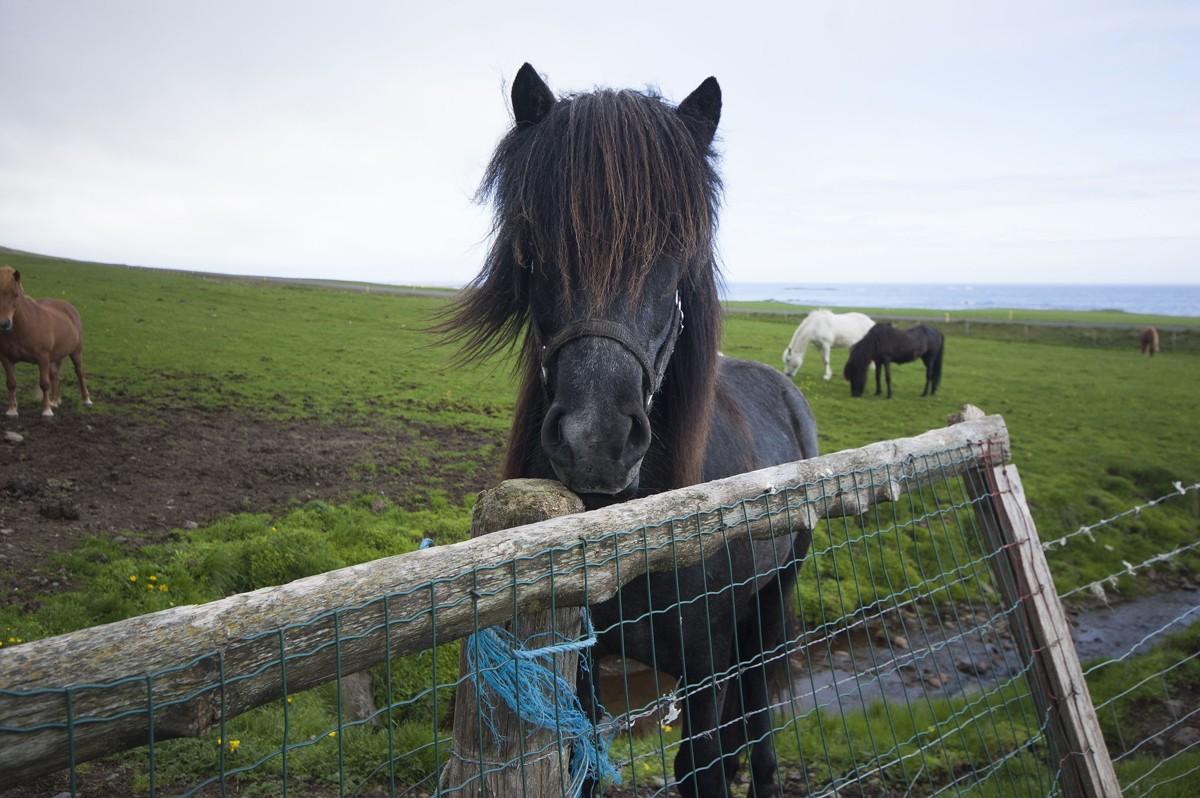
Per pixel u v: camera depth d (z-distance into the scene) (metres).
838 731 5.57
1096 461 14.98
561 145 2.14
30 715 0.89
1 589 5.66
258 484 9.31
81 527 7.12
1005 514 2.82
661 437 2.42
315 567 6.81
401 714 5.14
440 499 9.67
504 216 2.28
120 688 0.95
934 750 5.36
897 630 8.05
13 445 9.53
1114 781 2.81
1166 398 22.91
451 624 1.28
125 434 10.74
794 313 53.03
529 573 1.38
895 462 2.43
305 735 4.39
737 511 1.87
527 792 1.51
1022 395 22.47
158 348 18.00
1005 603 2.90
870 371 26.30
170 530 7.33
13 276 10.24
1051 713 2.82
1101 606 9.43
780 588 3.37
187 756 3.92
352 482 9.95
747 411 3.40
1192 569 10.77
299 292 34.31
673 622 2.40
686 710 2.45
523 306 2.40
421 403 15.62
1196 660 7.45
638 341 2.06
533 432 2.42
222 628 1.04
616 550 1.54
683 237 2.15
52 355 11.15
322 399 14.98
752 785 3.34
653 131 2.16
